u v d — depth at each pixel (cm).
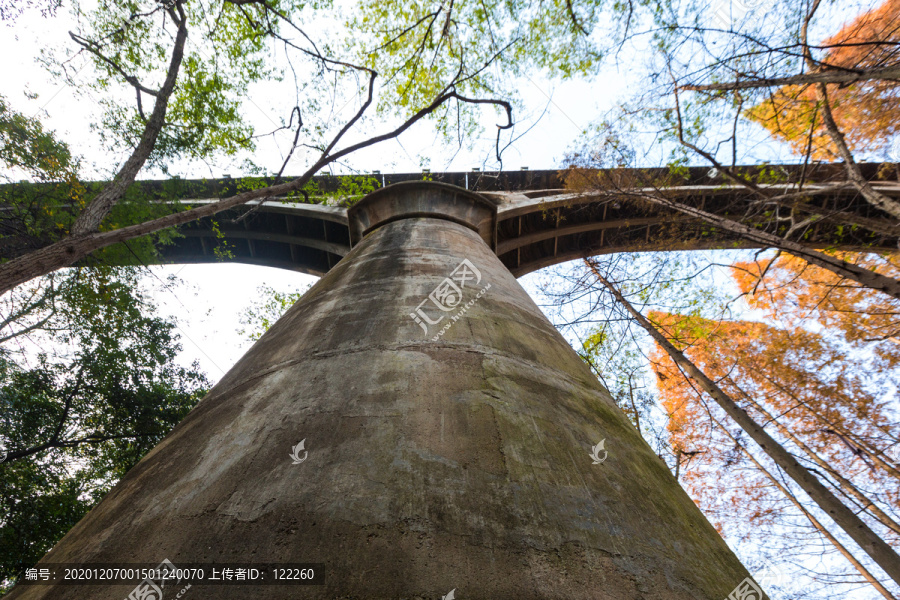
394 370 362
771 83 807
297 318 541
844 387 1281
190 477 269
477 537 214
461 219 1148
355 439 279
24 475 1231
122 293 1394
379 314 481
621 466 312
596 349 1429
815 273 1397
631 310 1369
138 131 1134
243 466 266
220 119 1127
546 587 194
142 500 263
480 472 259
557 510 242
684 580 222
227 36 1068
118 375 1451
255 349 503
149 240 1418
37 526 1173
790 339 1420
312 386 351
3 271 614
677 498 312
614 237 2277
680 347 1382
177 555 205
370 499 230
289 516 221
